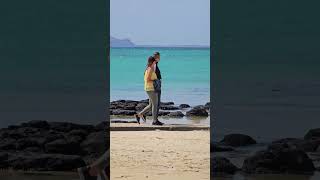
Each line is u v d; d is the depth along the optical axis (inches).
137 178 563.2
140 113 858.1
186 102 1198.9
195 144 703.7
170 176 572.7
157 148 673.6
